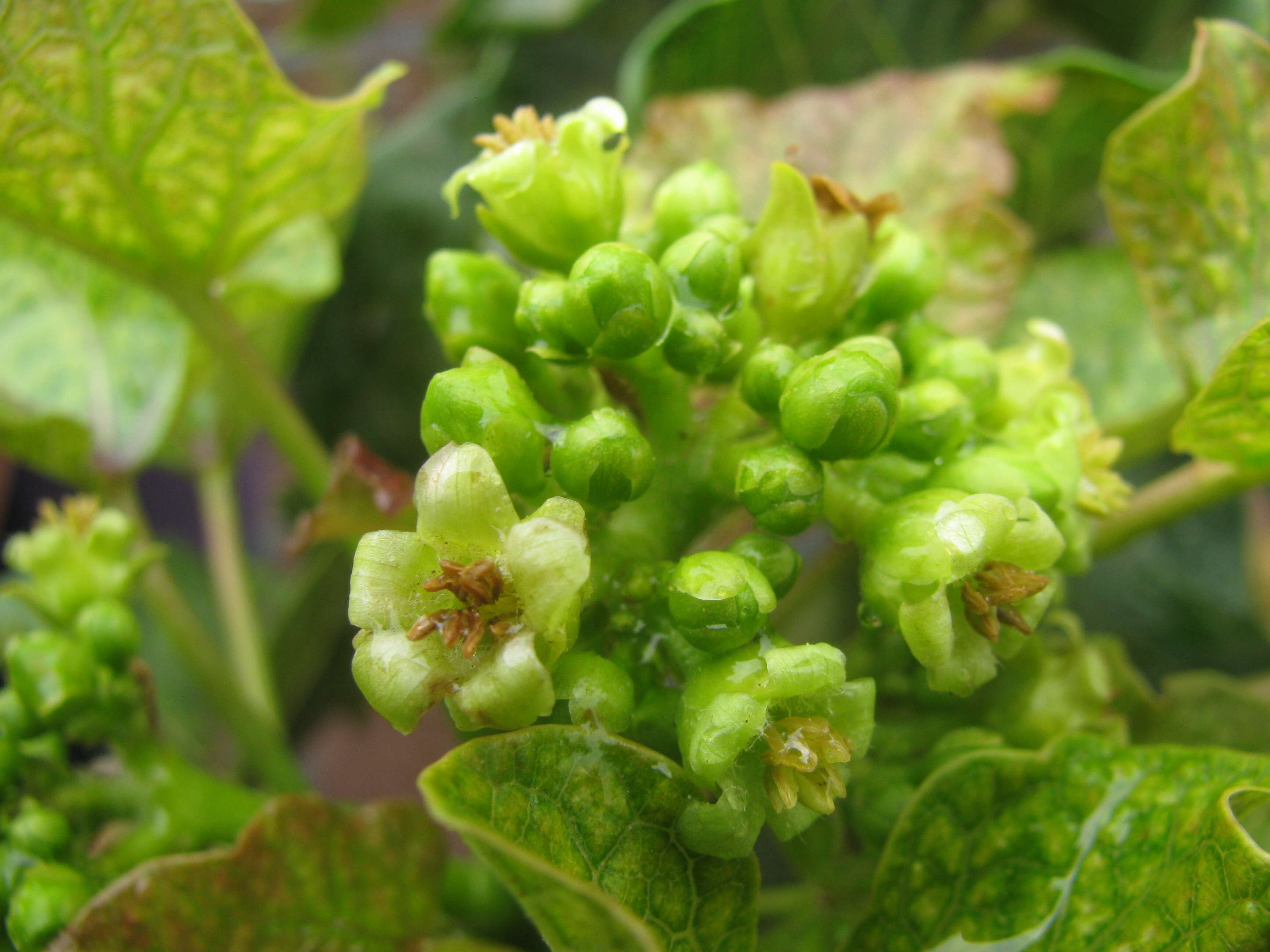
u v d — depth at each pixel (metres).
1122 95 0.08
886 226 0.05
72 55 0.05
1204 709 0.06
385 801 0.06
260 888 0.05
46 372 0.08
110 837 0.06
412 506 0.06
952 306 0.07
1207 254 0.06
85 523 0.06
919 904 0.05
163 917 0.05
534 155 0.05
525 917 0.06
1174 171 0.06
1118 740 0.05
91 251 0.06
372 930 0.05
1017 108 0.08
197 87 0.06
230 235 0.06
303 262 0.07
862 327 0.05
